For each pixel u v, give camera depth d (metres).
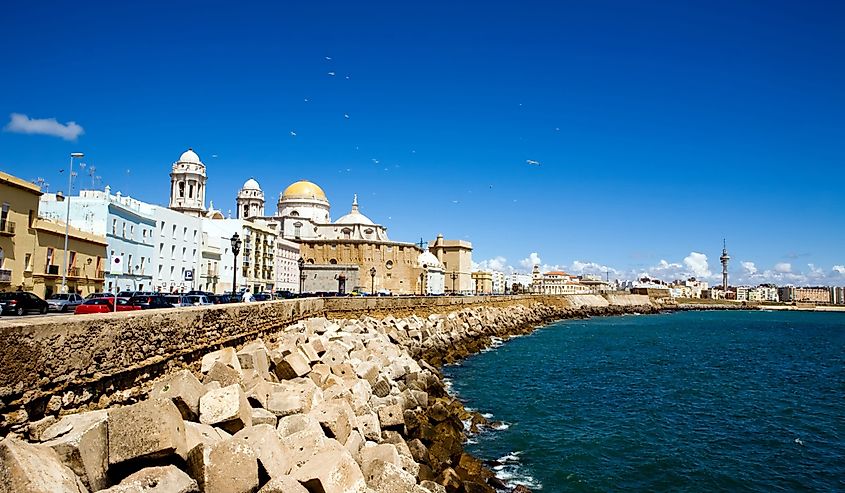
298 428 15.65
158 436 10.86
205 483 10.84
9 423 11.40
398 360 35.47
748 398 41.44
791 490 23.58
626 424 32.66
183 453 11.26
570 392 41.47
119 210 62.09
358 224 141.62
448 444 24.81
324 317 49.06
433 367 47.78
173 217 75.06
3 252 45.16
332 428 16.58
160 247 71.88
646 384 46.03
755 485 24.00
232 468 11.16
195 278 80.88
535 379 46.56
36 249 48.97
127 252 64.00
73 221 59.25
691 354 69.50
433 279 158.88
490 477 22.89
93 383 14.26
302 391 19.34
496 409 35.34
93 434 10.72
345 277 127.50
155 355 17.64
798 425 33.66
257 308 29.41
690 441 29.73
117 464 10.76
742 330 119.75
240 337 26.02
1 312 33.34
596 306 182.12
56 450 10.04
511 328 91.88
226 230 90.06
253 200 139.00
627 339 88.25
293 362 24.06
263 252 99.81
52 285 50.81
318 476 12.27
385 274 138.62
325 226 142.12
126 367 15.84
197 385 15.49
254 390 17.59
